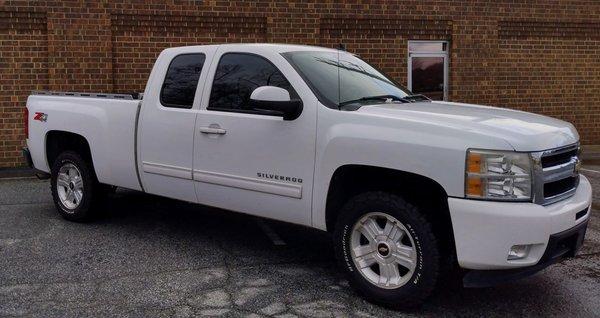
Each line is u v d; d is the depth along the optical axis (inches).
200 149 205.9
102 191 255.9
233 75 203.9
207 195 207.9
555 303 176.6
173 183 217.6
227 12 420.8
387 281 167.5
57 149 270.4
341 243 175.5
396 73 467.2
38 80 396.8
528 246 149.8
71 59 397.1
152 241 233.1
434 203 164.1
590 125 534.6
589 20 518.6
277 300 175.0
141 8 405.4
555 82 516.7
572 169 168.9
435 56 480.4
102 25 399.5
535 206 150.3
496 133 152.6
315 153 177.2
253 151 191.2
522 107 507.8
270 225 258.2
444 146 153.9
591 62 526.9
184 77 218.2
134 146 228.5
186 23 415.8
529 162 150.9
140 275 194.7
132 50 408.5
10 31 388.5
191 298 175.6
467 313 168.1
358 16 450.3
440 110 178.1
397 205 161.8
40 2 388.8
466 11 478.6
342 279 193.6
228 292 180.9
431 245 157.8
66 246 225.8
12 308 166.9
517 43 499.2
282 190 185.5
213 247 226.4
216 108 204.5
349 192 179.9
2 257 211.9
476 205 149.5
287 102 178.5
